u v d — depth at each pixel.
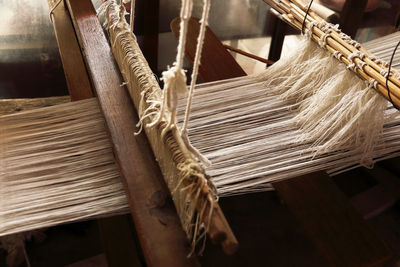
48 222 1.01
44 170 1.15
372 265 1.18
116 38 1.20
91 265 1.86
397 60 1.42
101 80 1.27
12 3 2.36
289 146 1.12
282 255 2.08
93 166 1.17
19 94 2.63
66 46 1.83
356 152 1.13
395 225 2.20
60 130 1.27
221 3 2.76
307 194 1.31
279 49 2.74
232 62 1.71
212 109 1.25
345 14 1.90
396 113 1.14
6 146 1.22
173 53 2.84
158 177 0.96
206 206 0.70
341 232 1.25
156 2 2.29
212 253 2.03
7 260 1.86
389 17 2.72
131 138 1.07
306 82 1.30
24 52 2.50
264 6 2.82
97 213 1.04
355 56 1.12
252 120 1.22
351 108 1.12
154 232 0.85
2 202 1.06
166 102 0.77
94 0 2.45
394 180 2.23
